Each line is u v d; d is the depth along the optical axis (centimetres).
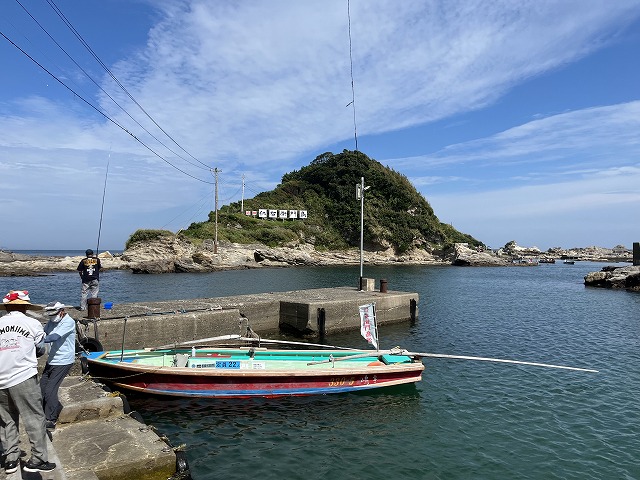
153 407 985
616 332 2041
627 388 1201
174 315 1379
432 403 1067
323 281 4400
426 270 7112
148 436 638
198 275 5012
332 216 9612
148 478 578
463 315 2506
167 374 989
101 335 1220
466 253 9200
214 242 6469
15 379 466
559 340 1853
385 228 9275
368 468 755
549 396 1128
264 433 882
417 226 9731
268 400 1044
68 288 3606
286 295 2094
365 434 891
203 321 1441
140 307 1548
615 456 814
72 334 667
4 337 471
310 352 1202
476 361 1459
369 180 10231
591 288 4306
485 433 905
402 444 850
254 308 1806
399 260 9081
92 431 645
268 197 9925
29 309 532
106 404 701
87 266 1386
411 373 1148
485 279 5381
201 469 734
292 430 900
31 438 480
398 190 10194
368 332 1218
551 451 830
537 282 4984
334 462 773
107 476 548
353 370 1083
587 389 1187
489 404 1067
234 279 4538
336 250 8850
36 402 482
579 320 2377
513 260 10025
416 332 1981
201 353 1160
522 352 1627
